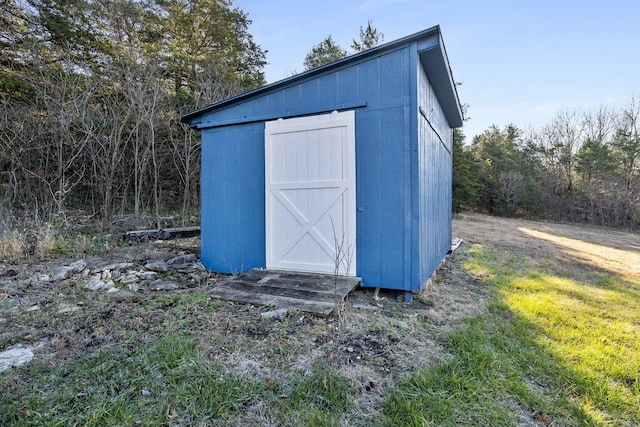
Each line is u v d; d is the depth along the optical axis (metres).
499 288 4.15
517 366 2.17
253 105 4.22
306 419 1.59
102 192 7.23
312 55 16.33
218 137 4.49
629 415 1.73
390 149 3.47
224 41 12.52
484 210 20.88
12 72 7.58
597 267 6.15
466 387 1.88
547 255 7.22
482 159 21.81
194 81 10.87
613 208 16.92
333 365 2.05
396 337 2.50
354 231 3.63
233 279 3.66
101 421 1.52
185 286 3.71
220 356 2.11
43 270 3.92
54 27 8.49
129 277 3.82
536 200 19.33
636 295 4.03
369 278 3.58
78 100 7.11
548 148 21.94
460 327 2.77
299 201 3.92
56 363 1.99
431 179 4.38
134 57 9.19
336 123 3.68
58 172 6.53
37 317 2.67
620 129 19.48
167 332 2.44
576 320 3.05
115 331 2.44
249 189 4.30
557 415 1.71
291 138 3.94
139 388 1.77
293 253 3.97
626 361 2.28
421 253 3.55
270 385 1.83
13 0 8.03
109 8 9.63
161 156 8.88
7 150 6.27
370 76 3.54
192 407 1.63
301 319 2.69
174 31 11.81
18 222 5.50
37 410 1.58
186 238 6.84
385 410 1.68
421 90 3.64
